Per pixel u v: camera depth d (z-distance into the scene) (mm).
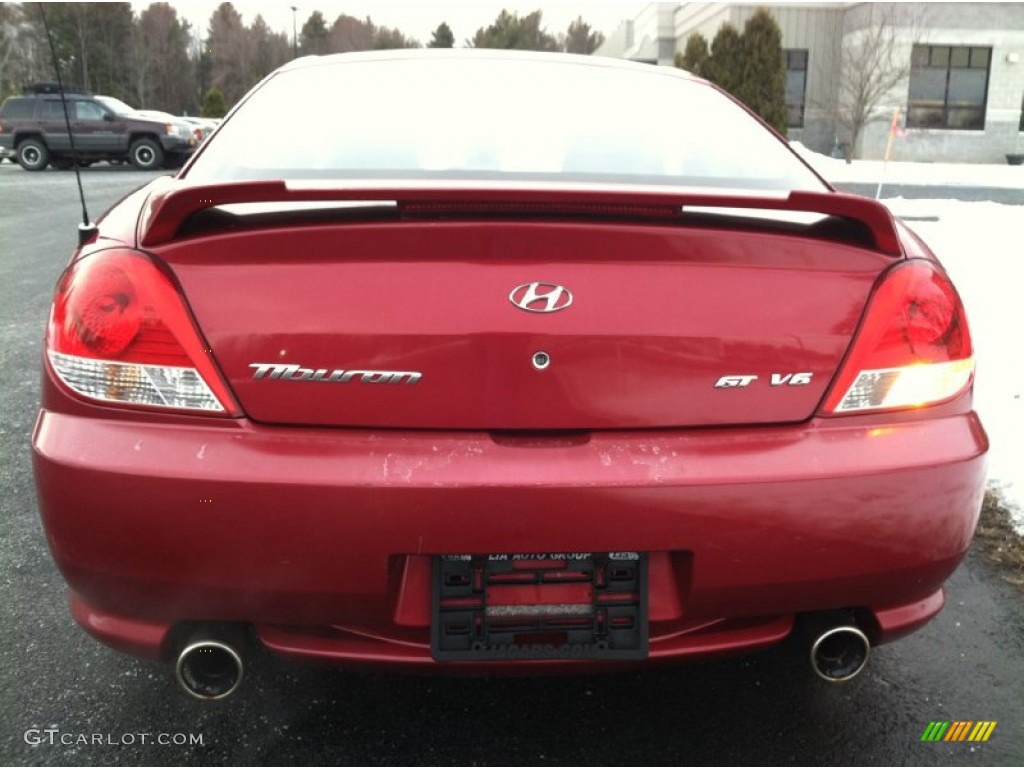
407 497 1545
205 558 1571
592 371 1610
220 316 1586
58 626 2426
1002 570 2771
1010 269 7086
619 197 1581
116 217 1875
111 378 1602
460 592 1640
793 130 30703
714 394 1643
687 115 2467
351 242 1584
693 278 1630
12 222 11195
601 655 1668
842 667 1849
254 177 2062
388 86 2496
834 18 29844
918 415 1712
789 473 1610
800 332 1659
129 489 1554
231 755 1937
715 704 2131
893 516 1655
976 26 28391
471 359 1591
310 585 1583
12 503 3184
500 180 2053
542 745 1981
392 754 1946
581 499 1565
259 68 68188
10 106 21719
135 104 57406
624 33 46000
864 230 1721
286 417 1593
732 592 1645
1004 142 29250
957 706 2133
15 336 5535
